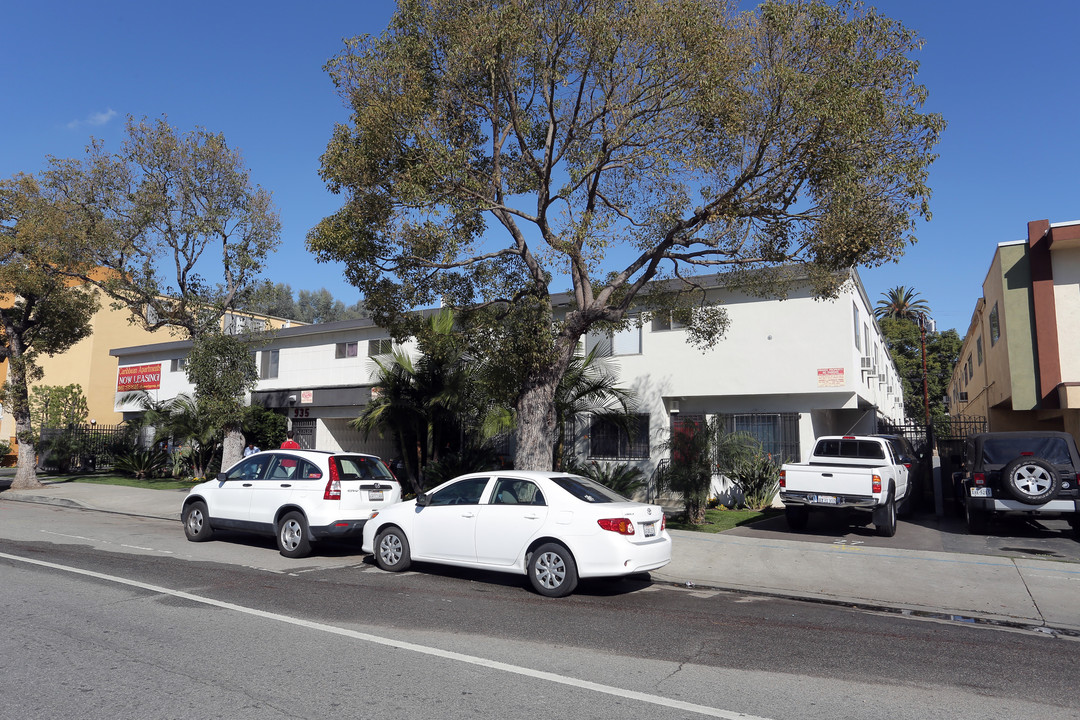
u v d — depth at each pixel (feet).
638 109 39.42
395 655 19.48
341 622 23.02
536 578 28.30
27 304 76.59
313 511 35.37
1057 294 55.72
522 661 19.21
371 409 61.93
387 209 39.63
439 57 40.63
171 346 102.17
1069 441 44.24
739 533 43.88
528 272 45.55
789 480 43.73
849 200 33.04
